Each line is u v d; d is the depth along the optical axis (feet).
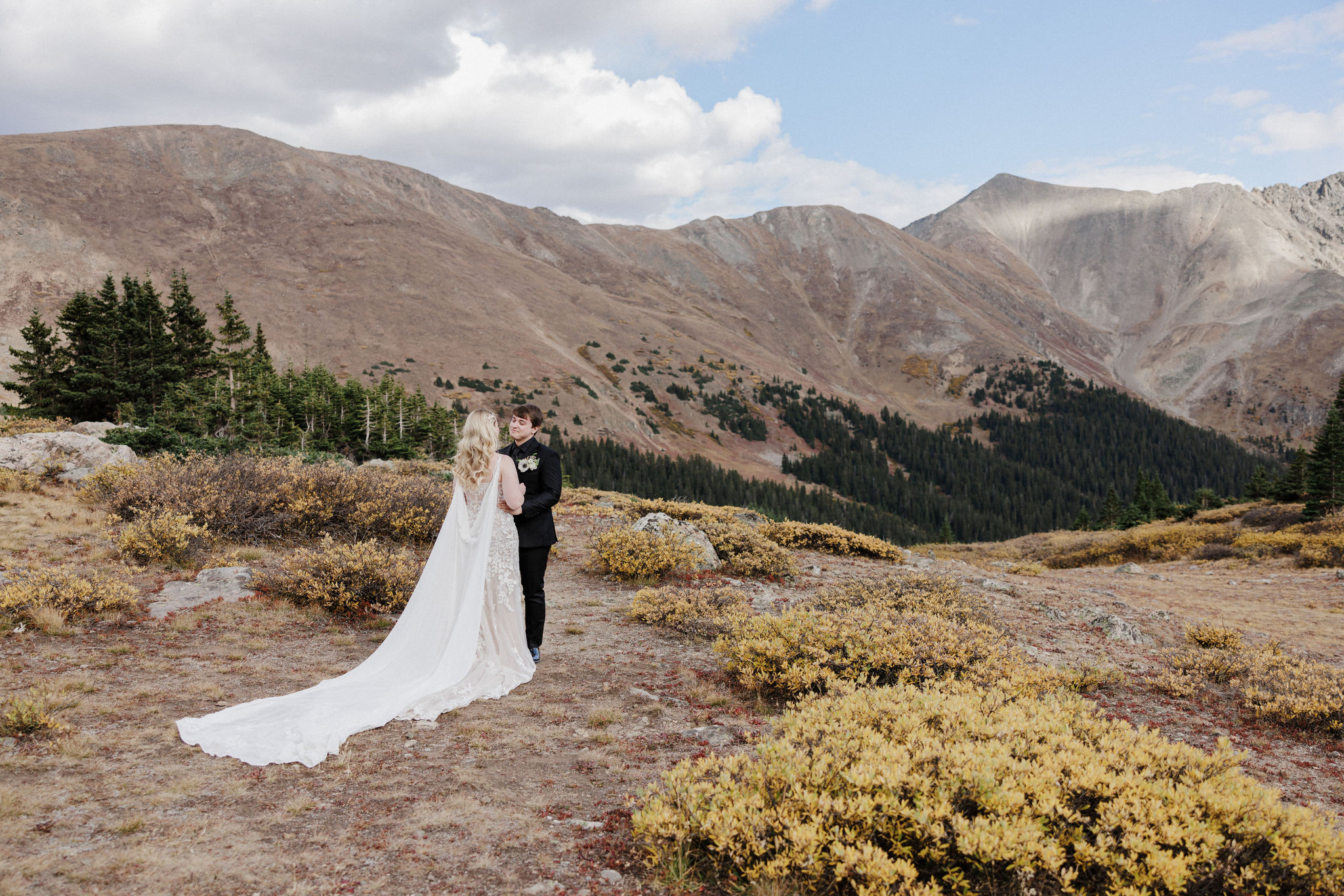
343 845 9.61
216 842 9.45
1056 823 9.54
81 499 37.78
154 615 21.98
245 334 213.87
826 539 53.62
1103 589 57.57
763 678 18.47
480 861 9.41
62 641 18.70
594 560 36.65
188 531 29.19
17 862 8.44
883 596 30.55
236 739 12.82
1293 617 49.57
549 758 13.47
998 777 10.28
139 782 11.14
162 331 161.38
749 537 42.86
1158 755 11.45
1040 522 635.25
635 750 14.17
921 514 623.77
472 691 16.85
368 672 16.96
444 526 18.01
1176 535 114.62
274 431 142.51
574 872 9.28
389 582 25.20
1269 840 8.96
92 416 149.48
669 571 36.11
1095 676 22.84
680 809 9.99
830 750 11.45
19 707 12.72
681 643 23.94
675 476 548.72
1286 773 16.84
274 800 10.89
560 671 19.77
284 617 22.94
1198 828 9.08
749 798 9.89
